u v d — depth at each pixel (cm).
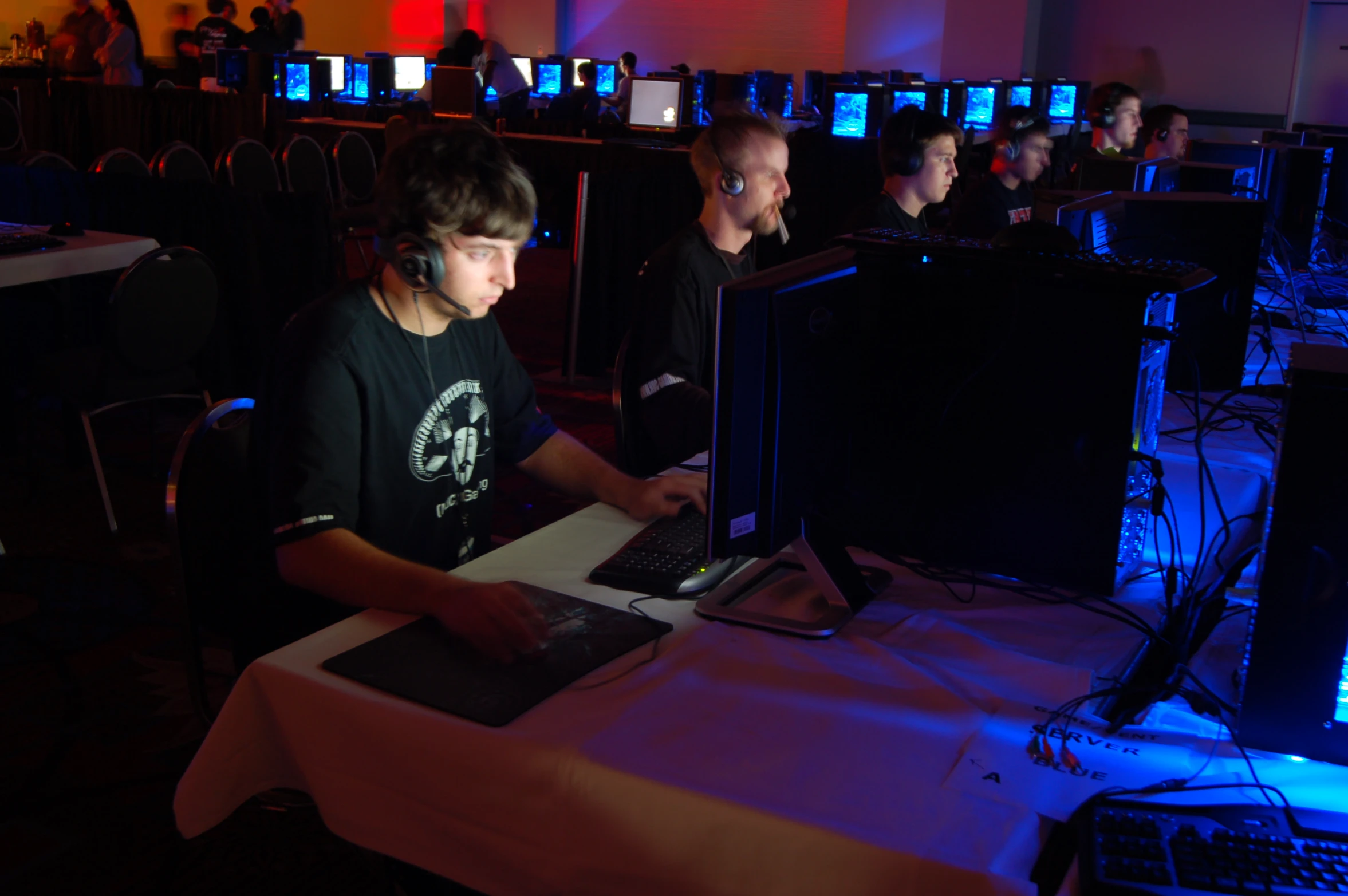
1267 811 90
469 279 137
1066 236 135
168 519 148
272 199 392
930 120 304
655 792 93
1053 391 131
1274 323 299
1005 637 126
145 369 312
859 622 128
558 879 99
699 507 157
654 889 95
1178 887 81
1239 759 101
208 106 757
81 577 283
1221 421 214
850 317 133
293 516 132
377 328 142
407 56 1112
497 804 100
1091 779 96
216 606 155
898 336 137
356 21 1335
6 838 185
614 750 98
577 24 1280
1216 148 409
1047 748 101
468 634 116
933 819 90
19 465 361
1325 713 96
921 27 1086
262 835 190
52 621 259
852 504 145
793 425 125
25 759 207
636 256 486
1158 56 1072
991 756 99
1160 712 109
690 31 1234
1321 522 92
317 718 109
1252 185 353
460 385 154
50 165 464
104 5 1174
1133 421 129
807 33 1184
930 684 112
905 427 139
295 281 401
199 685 154
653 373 205
